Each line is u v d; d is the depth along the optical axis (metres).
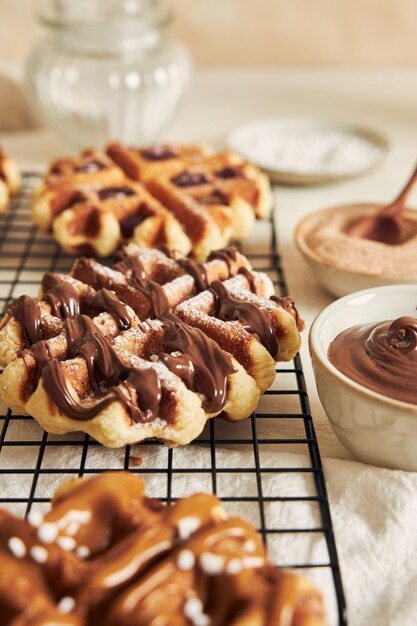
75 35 0.89
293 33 1.13
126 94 0.89
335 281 0.73
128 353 0.63
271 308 0.66
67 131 0.91
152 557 0.53
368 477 0.61
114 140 0.90
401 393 0.61
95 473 0.62
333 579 0.57
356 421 0.61
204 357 0.62
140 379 0.61
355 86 1.08
